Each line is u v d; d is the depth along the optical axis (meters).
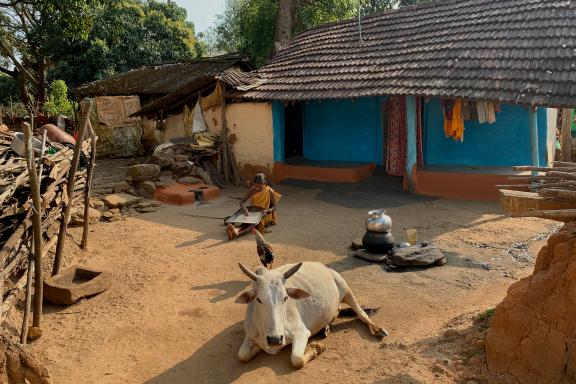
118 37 28.95
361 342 5.96
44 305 7.45
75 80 29.69
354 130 16.47
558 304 4.53
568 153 16.16
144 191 14.03
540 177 5.04
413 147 13.64
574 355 4.38
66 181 8.50
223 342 6.17
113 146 21.28
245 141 15.66
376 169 15.94
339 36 17.77
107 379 5.51
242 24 26.89
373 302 7.06
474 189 12.95
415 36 15.58
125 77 23.16
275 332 5.05
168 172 14.66
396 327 6.30
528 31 13.47
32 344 6.34
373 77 14.00
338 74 14.93
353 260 8.80
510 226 10.48
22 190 7.41
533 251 8.96
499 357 4.91
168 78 21.25
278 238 10.23
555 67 12.01
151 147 21.34
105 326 6.73
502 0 15.34
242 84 15.59
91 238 10.54
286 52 18.56
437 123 14.91
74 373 5.66
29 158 6.29
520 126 13.99
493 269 8.16
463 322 6.02
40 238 6.53
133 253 9.62
